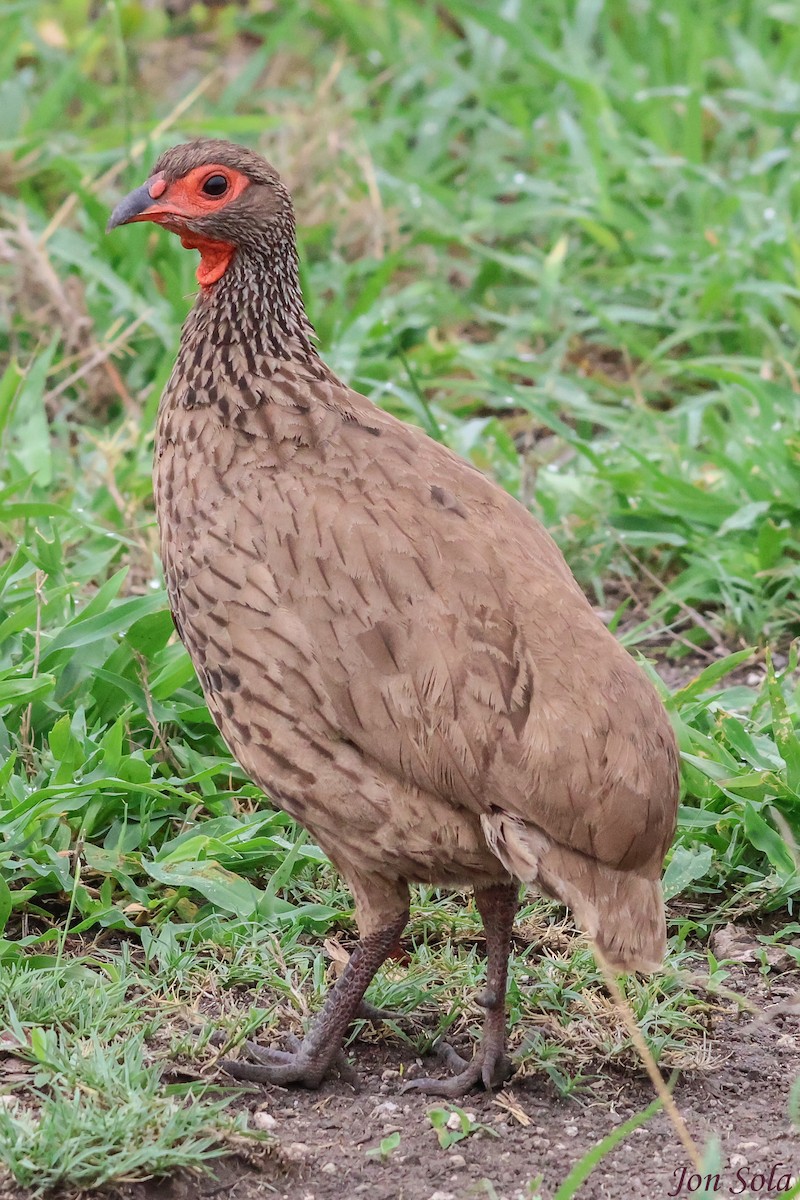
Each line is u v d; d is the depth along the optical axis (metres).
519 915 13.52
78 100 29.75
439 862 11.24
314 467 11.77
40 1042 11.02
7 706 14.23
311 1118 11.33
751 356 22.27
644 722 10.90
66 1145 10.15
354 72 28.98
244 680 11.41
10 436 19.44
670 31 29.19
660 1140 11.20
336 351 21.20
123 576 15.08
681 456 19.78
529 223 25.56
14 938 12.96
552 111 26.97
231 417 12.09
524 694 10.80
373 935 11.63
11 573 15.45
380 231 23.94
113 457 18.91
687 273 23.02
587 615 11.39
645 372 22.81
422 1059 12.19
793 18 29.28
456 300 23.45
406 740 10.92
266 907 13.08
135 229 22.61
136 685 14.44
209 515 11.75
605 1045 12.03
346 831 11.34
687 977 12.39
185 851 13.34
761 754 14.53
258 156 12.64
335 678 11.06
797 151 25.16
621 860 10.67
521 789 10.65
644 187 25.11
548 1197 10.48
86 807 13.64
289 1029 12.27
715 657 17.56
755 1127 11.34
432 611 11.05
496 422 19.92
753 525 18.61
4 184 25.19
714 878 14.02
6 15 28.34
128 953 12.62
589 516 18.94
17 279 22.48
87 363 21.52
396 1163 10.82
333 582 11.20
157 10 31.84
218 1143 10.70
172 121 25.41
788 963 13.11
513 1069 11.91
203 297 12.72
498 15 26.73
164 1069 11.42
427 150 26.72
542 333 23.17
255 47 32.06
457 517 11.61
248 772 11.78
